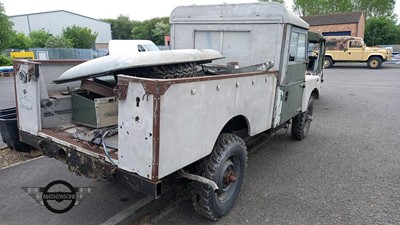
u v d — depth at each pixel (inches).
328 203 145.3
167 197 144.6
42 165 178.1
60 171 170.4
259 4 165.9
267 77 147.7
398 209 140.4
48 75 145.5
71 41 1940.2
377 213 136.9
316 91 251.6
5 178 160.6
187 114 97.3
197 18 188.2
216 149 121.6
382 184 166.2
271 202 145.2
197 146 105.0
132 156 94.5
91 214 130.7
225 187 131.0
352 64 1128.2
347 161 200.2
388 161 200.8
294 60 183.2
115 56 116.7
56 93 146.9
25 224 122.7
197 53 141.6
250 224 127.0
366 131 276.1
